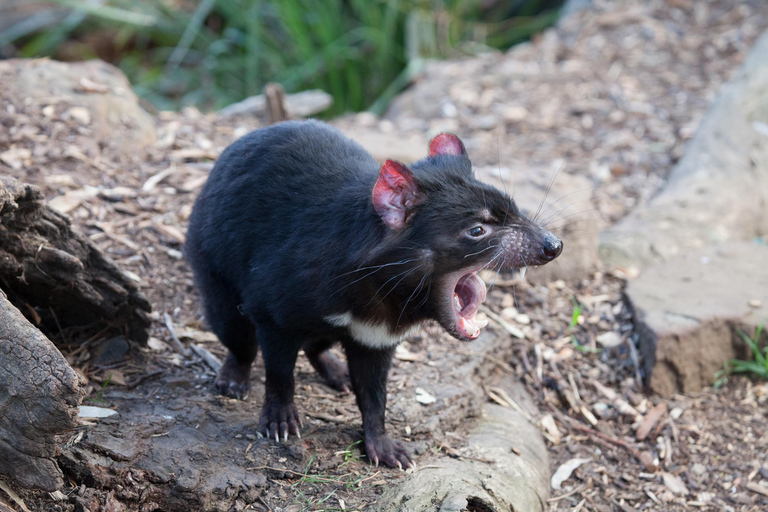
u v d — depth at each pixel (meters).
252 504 2.94
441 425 3.61
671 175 6.05
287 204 3.07
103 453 2.89
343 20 9.30
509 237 2.82
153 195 4.78
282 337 3.11
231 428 3.27
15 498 2.57
